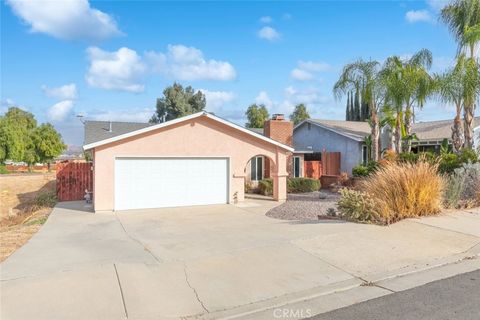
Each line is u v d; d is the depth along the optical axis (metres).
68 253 7.93
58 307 5.11
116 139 14.60
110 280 6.10
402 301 5.24
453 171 14.06
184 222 11.95
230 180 16.84
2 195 22.77
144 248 8.34
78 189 18.91
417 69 20.38
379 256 7.29
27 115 67.06
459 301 5.18
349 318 4.75
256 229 10.27
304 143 30.75
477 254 7.43
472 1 18.69
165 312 5.00
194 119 16.09
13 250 8.28
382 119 24.14
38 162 54.97
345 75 22.03
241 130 16.89
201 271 6.57
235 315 4.93
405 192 10.46
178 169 15.89
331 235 8.73
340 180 21.91
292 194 20.36
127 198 15.02
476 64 17.94
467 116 18.09
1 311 4.99
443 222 9.74
